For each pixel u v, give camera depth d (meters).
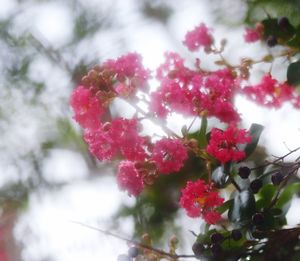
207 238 1.63
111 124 1.63
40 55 2.15
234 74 1.68
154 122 1.64
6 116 2.17
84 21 2.15
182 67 1.67
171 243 1.65
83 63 2.12
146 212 2.03
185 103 1.64
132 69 1.65
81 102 1.64
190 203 1.65
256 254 1.61
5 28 2.17
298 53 1.71
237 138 1.63
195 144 1.65
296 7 1.86
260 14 1.95
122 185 1.64
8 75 2.17
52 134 2.17
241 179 1.66
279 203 1.66
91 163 2.13
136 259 1.64
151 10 2.16
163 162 1.63
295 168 1.62
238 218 1.63
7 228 2.14
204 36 1.72
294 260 1.59
